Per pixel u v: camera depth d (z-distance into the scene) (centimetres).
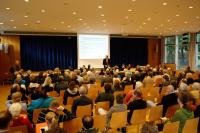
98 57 2011
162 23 1370
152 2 841
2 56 1672
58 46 2075
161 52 2398
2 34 1839
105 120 459
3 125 251
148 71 1149
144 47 2372
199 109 424
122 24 1409
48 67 2048
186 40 2041
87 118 334
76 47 2112
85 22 1323
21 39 1947
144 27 1565
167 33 2030
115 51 2273
